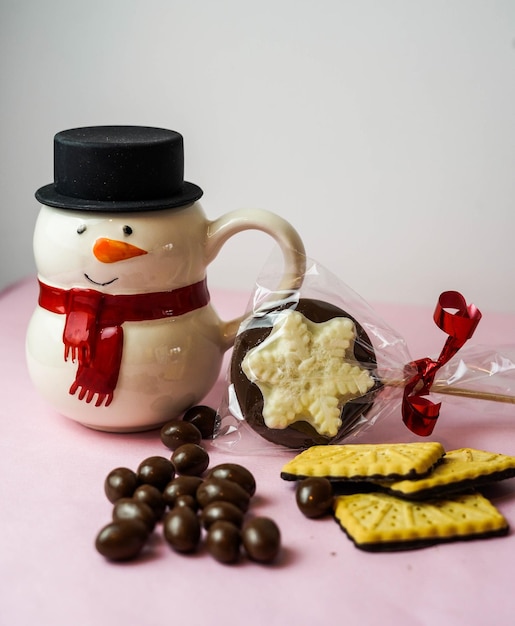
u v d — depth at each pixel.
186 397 0.47
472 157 0.71
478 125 0.70
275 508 0.41
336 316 0.46
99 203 0.44
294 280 0.47
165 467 0.42
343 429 0.46
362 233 0.74
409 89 0.70
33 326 0.47
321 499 0.40
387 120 0.71
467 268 0.74
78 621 0.33
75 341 0.44
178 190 0.46
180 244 0.45
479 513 0.39
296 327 0.45
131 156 0.43
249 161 0.74
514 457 0.43
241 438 0.47
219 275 0.77
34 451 0.46
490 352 0.49
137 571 0.36
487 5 0.67
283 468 0.42
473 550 0.38
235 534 0.37
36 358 0.46
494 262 0.74
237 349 0.46
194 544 0.37
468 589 0.36
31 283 0.74
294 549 0.38
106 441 0.48
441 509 0.40
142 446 0.47
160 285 0.45
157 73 0.72
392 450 0.42
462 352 0.49
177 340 0.45
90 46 0.73
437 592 0.35
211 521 0.38
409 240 0.74
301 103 0.71
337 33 0.69
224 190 0.75
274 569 0.37
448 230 0.73
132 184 0.44
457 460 0.43
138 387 0.45
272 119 0.72
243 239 0.75
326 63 0.70
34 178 0.78
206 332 0.47
